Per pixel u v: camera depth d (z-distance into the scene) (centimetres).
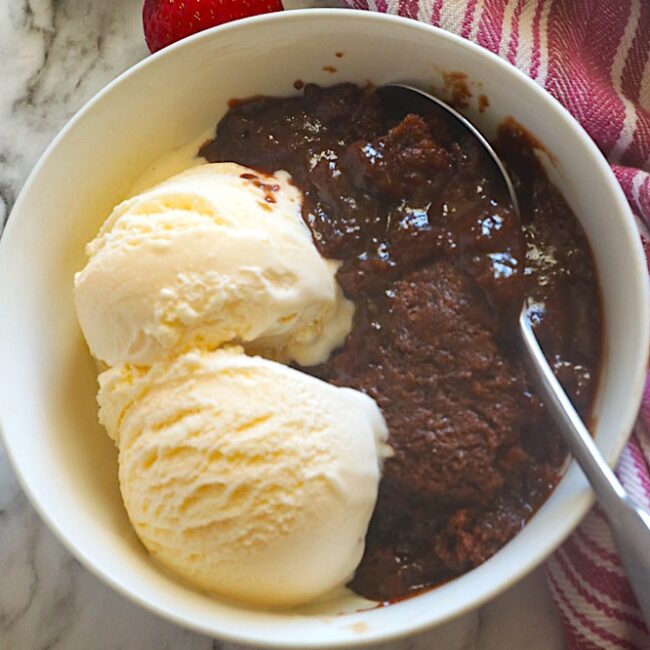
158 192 28
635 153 31
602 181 27
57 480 28
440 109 30
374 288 29
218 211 28
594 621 29
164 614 26
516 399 28
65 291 30
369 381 28
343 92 30
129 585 26
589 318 28
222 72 30
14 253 29
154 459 27
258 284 27
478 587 26
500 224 28
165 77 30
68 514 27
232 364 27
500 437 27
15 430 27
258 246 27
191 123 31
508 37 31
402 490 28
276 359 29
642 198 30
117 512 29
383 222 29
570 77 31
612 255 27
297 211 29
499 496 28
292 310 28
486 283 28
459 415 28
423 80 30
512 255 28
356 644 25
